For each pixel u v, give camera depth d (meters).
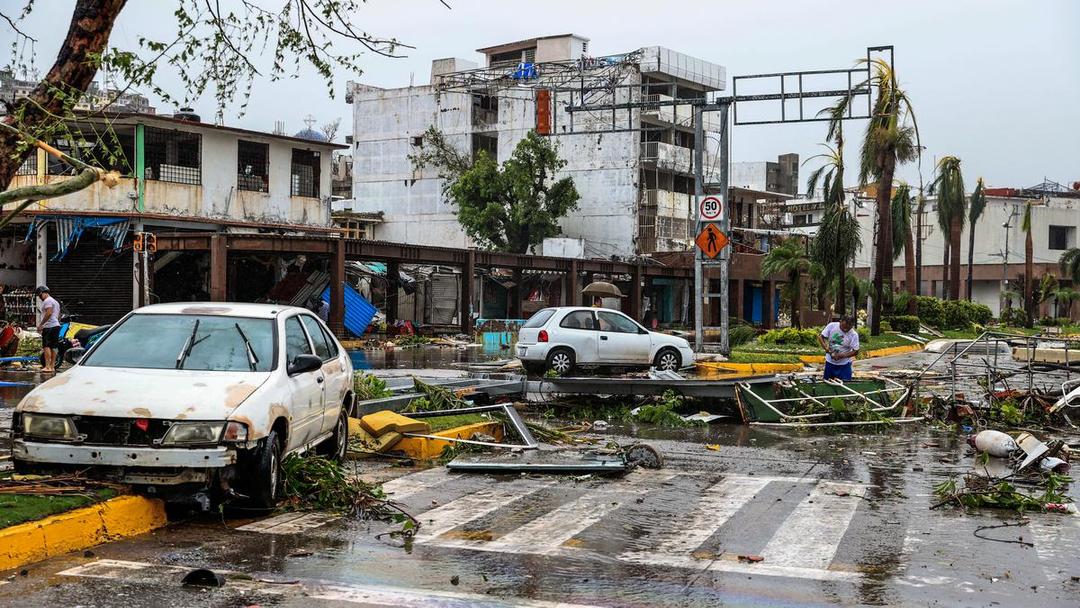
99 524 7.22
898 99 39.81
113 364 8.61
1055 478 10.63
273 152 40.78
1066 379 19.50
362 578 6.44
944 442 13.93
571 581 6.45
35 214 34.56
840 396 15.93
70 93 8.41
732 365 25.38
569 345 22.75
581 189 64.19
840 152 40.22
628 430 14.88
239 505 8.34
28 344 26.44
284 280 39.97
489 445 11.96
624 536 7.81
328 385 9.93
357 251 36.03
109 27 8.75
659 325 57.16
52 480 7.57
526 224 58.91
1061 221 95.38
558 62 61.78
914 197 89.38
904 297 50.38
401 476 10.41
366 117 69.00
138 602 5.82
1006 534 8.03
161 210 36.69
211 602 5.85
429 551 7.21
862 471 11.30
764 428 15.26
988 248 94.56
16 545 6.57
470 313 41.50
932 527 8.28
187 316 9.17
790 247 43.09
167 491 8.23
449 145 65.44
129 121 35.12
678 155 65.00
